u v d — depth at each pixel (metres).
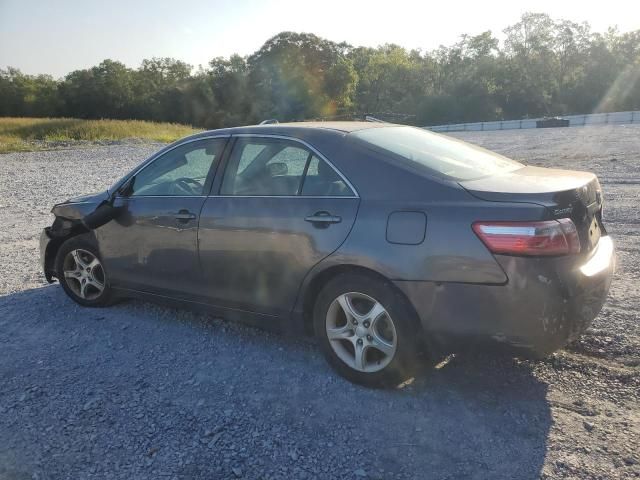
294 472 2.82
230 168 4.14
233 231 3.94
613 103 78.06
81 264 5.11
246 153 4.11
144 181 4.68
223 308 4.19
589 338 4.09
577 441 2.96
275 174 3.90
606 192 10.12
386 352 3.43
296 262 3.66
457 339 3.19
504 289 3.00
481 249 3.04
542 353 3.10
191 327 4.65
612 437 2.97
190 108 86.25
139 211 4.52
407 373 3.43
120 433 3.18
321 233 3.53
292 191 3.78
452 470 2.79
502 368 3.76
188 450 3.01
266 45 93.38
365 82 96.38
